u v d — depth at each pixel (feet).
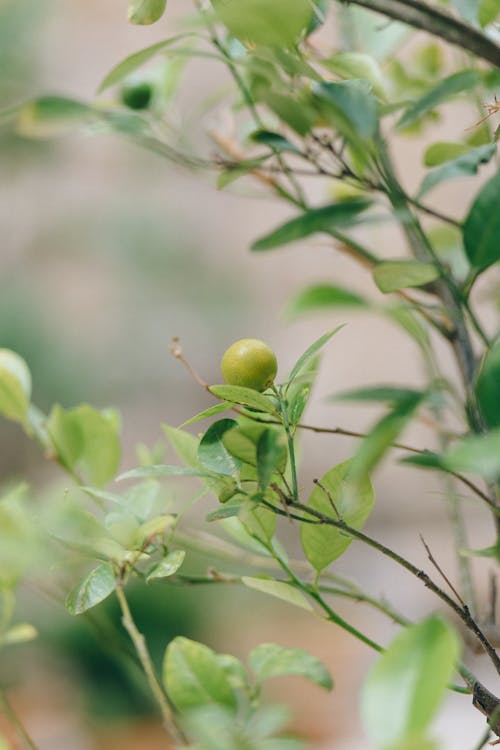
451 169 3.18
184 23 3.25
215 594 11.36
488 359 2.67
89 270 16.42
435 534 15.07
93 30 16.93
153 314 16.57
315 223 3.12
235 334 16.96
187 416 16.94
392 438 2.56
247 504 2.86
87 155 16.40
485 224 3.02
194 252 16.93
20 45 12.19
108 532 3.03
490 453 2.47
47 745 9.03
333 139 3.22
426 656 2.55
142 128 3.62
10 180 15.98
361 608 11.09
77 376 15.60
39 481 14.80
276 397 2.98
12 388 3.43
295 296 3.73
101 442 3.45
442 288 3.28
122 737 9.23
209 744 2.70
